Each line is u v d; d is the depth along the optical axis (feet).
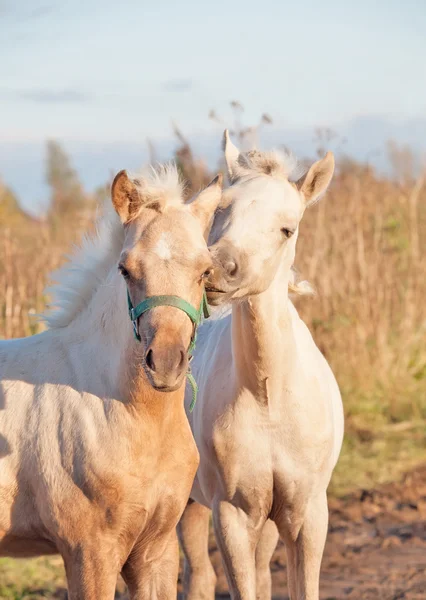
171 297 15.24
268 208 18.53
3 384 17.85
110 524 16.69
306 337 20.97
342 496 35.24
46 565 27.63
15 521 17.26
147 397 16.65
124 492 16.63
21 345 18.54
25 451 17.08
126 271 15.67
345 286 48.26
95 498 16.62
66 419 17.02
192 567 23.88
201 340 22.94
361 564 28.48
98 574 16.71
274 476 19.80
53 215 48.93
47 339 18.39
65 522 16.74
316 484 20.06
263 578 21.70
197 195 16.80
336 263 48.80
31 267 41.45
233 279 17.83
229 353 20.62
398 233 52.54
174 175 16.69
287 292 19.77
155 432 16.90
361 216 51.39
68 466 16.72
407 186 56.95
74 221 48.19
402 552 29.48
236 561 19.77
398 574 27.37
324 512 20.18
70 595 16.93
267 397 19.54
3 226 47.62
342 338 46.37
